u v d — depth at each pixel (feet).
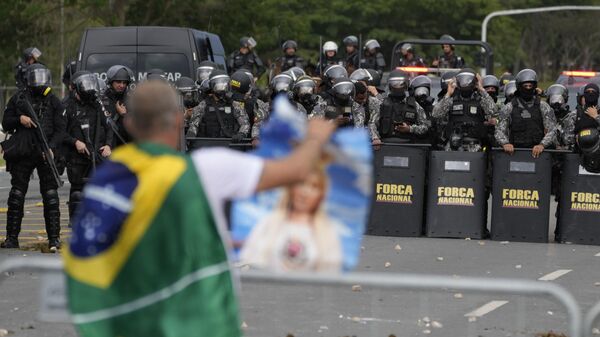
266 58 496.23
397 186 156.15
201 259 43.78
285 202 46.14
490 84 172.35
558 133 169.37
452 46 261.24
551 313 98.68
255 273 47.16
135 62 218.18
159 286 43.75
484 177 155.02
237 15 458.09
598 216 151.74
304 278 46.21
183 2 451.94
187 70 218.38
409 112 156.56
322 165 45.52
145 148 44.73
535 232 152.87
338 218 45.91
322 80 174.19
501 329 91.50
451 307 100.73
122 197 43.91
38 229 160.56
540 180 152.35
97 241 43.91
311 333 89.15
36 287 109.40
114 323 44.04
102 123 142.41
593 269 127.13
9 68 399.85
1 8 383.24
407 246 145.38
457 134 156.56
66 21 476.13
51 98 135.95
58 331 89.45
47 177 136.26
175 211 43.68
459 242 151.02
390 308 99.96
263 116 160.45
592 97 151.53
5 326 91.09
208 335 43.75
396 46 258.98
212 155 44.34
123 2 448.65
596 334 89.30
